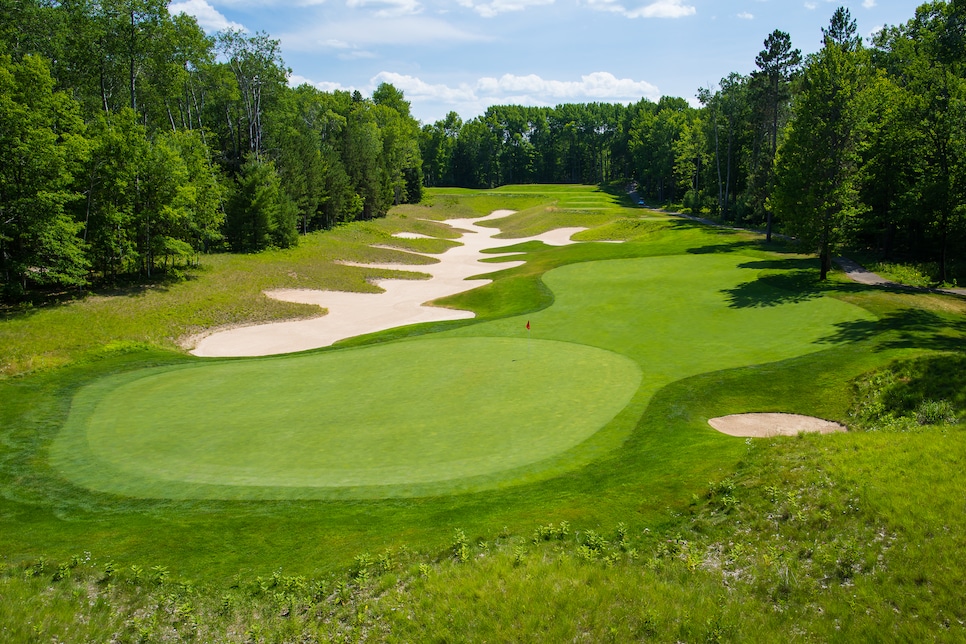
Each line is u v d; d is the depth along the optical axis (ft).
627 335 91.15
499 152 567.18
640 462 47.70
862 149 133.08
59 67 142.92
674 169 343.67
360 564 36.17
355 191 285.64
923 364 67.92
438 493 43.96
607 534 37.63
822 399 65.05
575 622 30.78
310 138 248.73
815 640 28.45
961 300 102.42
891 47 196.03
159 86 160.15
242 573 35.96
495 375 72.02
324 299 143.84
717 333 90.84
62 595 34.63
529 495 43.01
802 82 184.65
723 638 29.07
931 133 127.65
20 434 56.95
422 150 509.35
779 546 34.99
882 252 158.40
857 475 39.83
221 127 226.99
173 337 107.86
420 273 180.34
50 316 103.60
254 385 70.95
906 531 34.04
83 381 74.54
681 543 36.47
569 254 181.57
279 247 191.52
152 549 38.27
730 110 257.14
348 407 62.03
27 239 111.04
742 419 61.11
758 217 227.40
